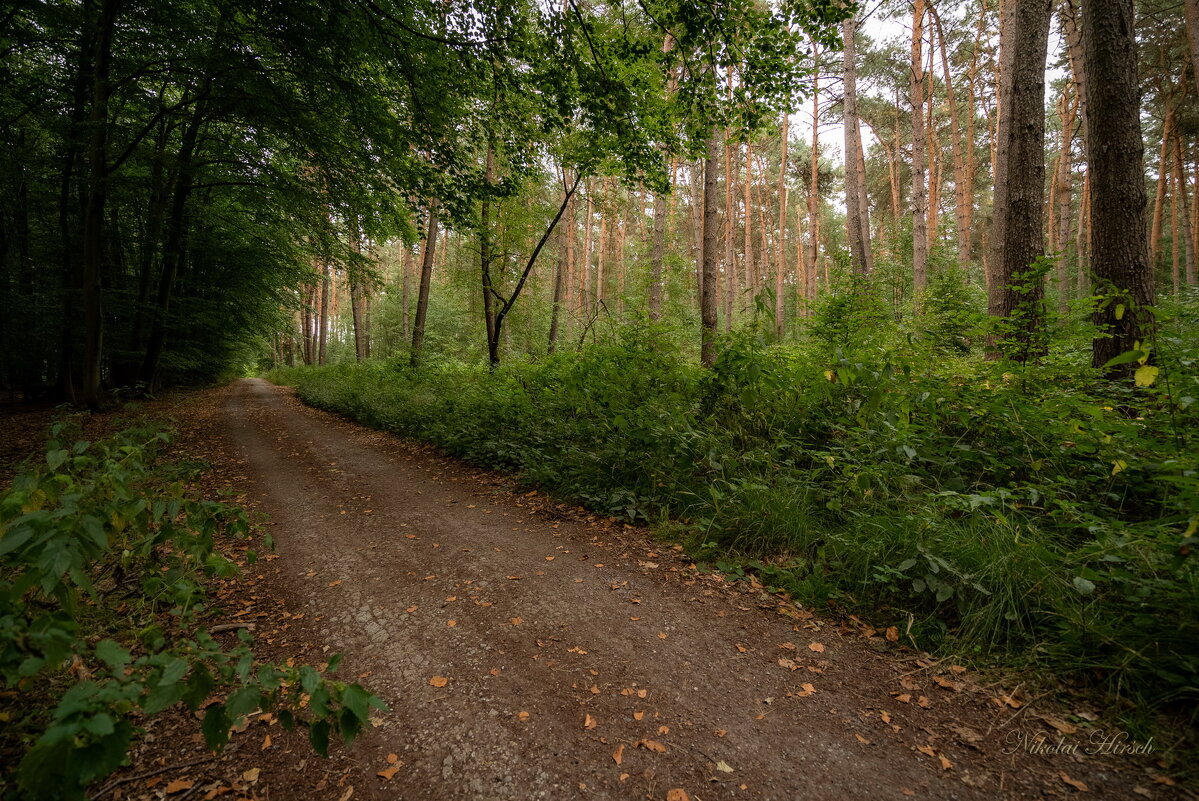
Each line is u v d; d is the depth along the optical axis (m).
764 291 6.35
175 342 19.62
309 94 9.84
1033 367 4.92
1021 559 2.95
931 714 2.36
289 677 1.73
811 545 3.92
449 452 8.52
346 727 1.59
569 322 23.50
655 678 2.68
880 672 2.69
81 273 13.66
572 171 12.77
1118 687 2.31
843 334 6.79
